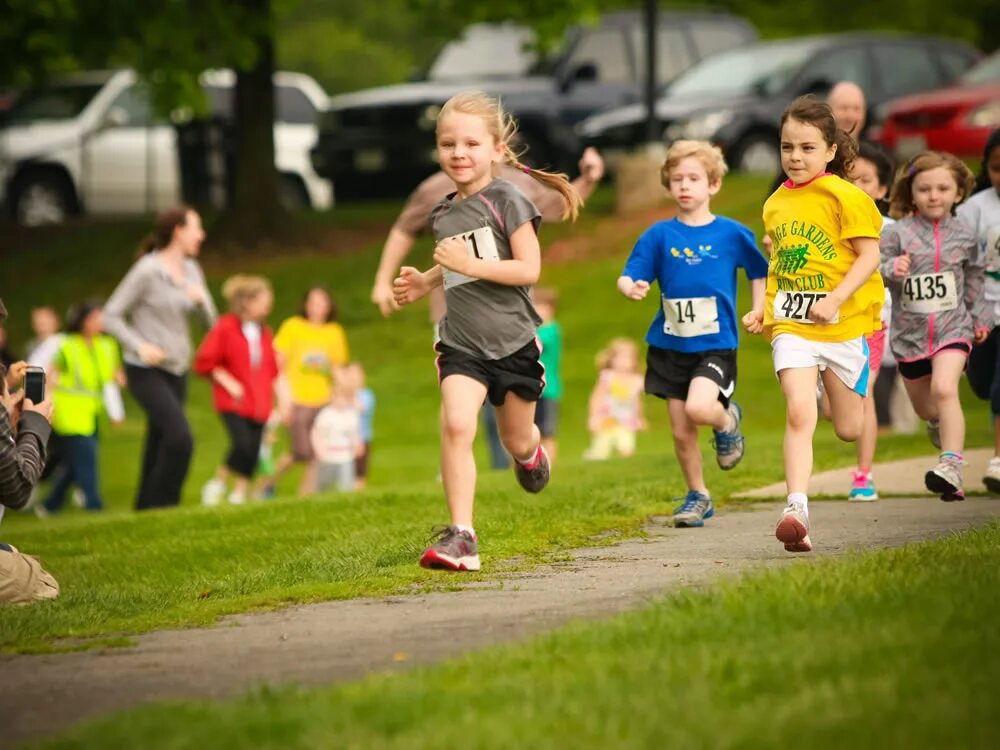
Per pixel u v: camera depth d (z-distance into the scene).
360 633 13.30
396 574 16.83
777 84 60.19
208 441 46.75
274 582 17.22
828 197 16.69
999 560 14.20
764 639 11.26
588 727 9.16
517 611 13.98
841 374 16.94
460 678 10.71
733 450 20.27
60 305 60.03
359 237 62.81
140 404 29.56
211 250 62.09
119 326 29.17
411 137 63.16
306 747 9.10
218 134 71.50
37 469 16.19
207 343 32.53
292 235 62.59
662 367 19.91
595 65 64.00
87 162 70.56
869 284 17.00
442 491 27.20
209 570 19.70
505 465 35.19
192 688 11.38
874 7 103.25
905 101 53.84
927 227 21.77
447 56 66.44
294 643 12.98
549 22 59.66
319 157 64.50
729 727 9.09
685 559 17.11
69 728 10.24
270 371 33.03
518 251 15.87
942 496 21.06
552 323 36.50
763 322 17.34
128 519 25.75
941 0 103.44
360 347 54.72
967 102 51.88
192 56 56.88
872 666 10.32
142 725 9.74
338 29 141.62
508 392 16.36
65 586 18.53
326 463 36.03
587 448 43.50
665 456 31.50
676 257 19.58
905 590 12.73
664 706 9.56
